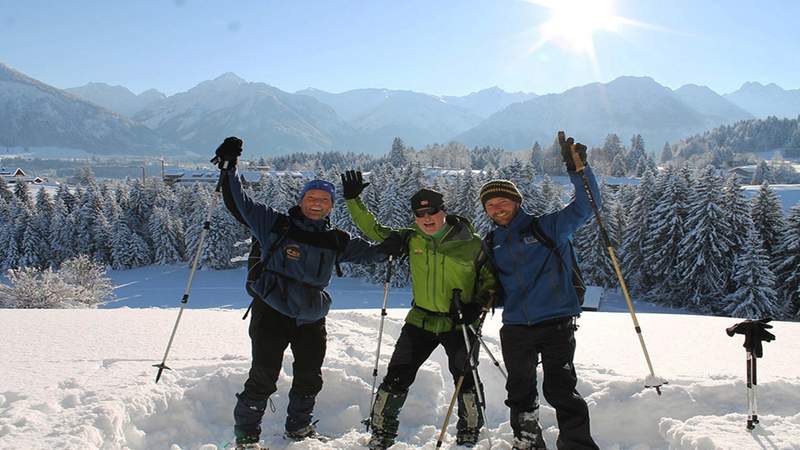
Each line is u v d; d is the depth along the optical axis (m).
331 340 6.36
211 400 4.52
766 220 37.56
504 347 3.87
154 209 65.19
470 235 4.09
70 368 4.97
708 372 5.09
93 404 4.00
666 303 37.50
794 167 162.25
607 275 40.25
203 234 4.55
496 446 3.99
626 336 6.98
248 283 4.08
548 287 3.78
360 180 4.57
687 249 35.03
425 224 4.00
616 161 141.88
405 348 4.09
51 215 67.12
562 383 3.66
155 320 7.54
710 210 34.03
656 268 37.44
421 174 50.53
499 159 168.75
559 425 3.64
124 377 4.68
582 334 7.13
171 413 4.27
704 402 4.27
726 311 32.69
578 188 3.75
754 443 3.54
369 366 5.08
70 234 64.38
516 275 3.84
